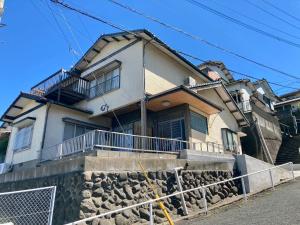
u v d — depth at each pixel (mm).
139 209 7262
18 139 15320
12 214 6926
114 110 14320
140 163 7926
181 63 15750
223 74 26672
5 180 10492
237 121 18969
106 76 15484
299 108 29688
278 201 7930
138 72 13461
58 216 6926
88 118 15289
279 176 12938
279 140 24922
